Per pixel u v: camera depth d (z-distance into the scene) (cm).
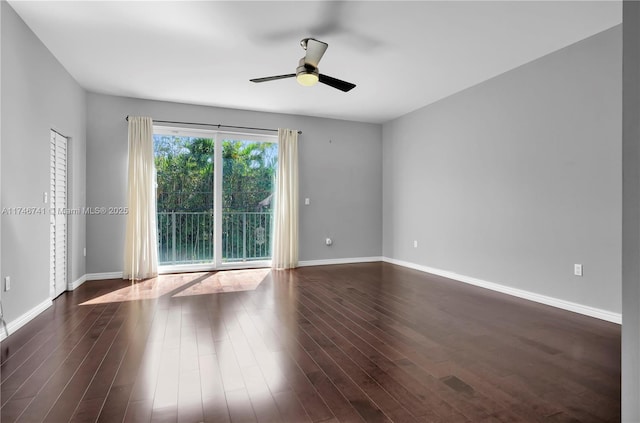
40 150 344
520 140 411
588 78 343
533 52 375
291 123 616
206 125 561
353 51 370
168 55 378
